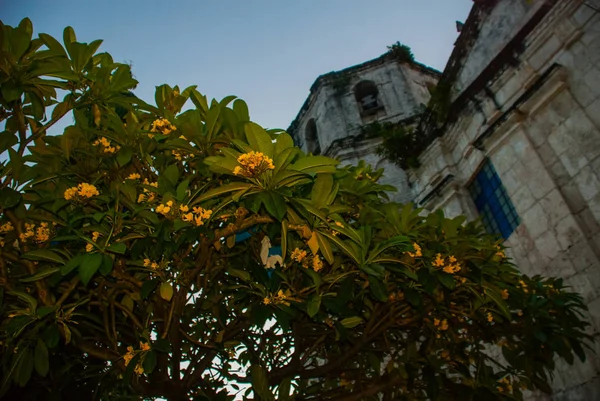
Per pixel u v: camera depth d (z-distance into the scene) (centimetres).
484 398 481
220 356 500
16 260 342
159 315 405
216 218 354
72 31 372
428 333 527
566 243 707
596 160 696
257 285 370
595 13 740
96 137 403
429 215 460
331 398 453
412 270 416
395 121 1658
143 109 393
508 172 848
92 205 355
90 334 415
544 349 526
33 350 339
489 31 997
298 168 300
